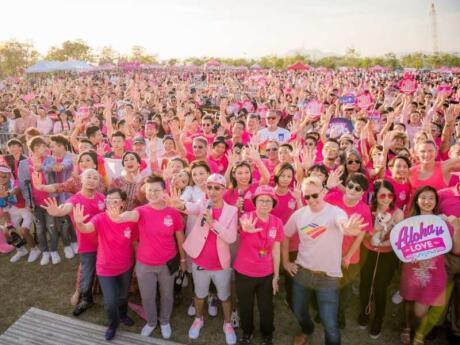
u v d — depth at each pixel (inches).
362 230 149.7
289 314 185.6
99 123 386.0
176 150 254.8
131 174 189.6
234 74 1760.6
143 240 157.6
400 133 219.0
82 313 183.3
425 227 147.5
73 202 170.9
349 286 162.4
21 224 229.3
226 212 155.6
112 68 1686.8
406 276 154.8
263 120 414.9
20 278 213.5
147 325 168.9
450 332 159.3
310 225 142.3
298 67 1358.3
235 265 153.9
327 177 175.3
